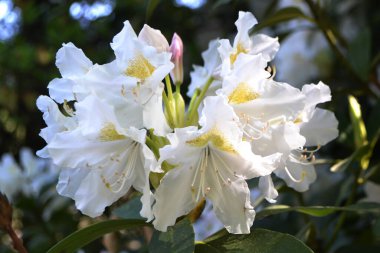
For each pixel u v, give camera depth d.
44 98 0.41
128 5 1.19
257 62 0.38
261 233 0.39
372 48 0.86
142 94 0.38
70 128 0.40
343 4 0.87
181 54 0.43
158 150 0.39
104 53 1.23
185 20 1.15
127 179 0.40
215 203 0.39
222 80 0.42
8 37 1.30
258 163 0.37
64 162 0.39
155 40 0.41
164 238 0.39
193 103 0.42
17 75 1.27
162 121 0.39
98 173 0.40
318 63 0.80
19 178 0.83
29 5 1.25
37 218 0.80
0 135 1.26
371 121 0.56
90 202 0.40
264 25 0.64
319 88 0.42
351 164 0.54
